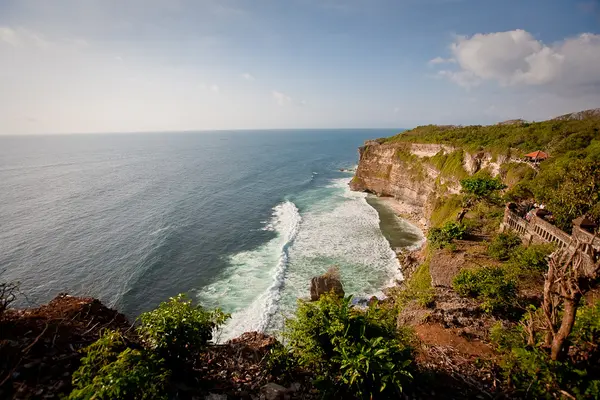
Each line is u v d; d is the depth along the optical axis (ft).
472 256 70.79
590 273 24.34
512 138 141.69
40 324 22.67
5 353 18.51
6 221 137.08
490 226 88.63
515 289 49.65
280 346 28.50
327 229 141.69
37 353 19.94
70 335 22.88
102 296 85.40
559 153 107.45
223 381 24.32
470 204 103.09
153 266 101.55
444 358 32.30
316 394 23.61
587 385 23.36
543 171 94.99
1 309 20.34
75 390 15.90
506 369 27.55
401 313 55.31
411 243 125.18
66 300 28.48
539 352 26.23
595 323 25.44
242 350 29.09
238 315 77.05
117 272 96.99
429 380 26.63
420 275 82.33
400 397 22.91
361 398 21.50
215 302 83.30
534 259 56.24
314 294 82.23
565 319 24.34
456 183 149.48
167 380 20.12
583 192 63.77
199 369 24.93
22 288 85.81
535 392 24.53
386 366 21.93
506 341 31.45
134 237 124.26
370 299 83.20
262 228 143.43
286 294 87.04
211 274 99.35
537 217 66.74
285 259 108.78
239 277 97.30
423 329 43.06
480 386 26.99
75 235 123.24
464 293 53.83
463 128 224.12
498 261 66.74
